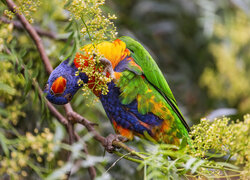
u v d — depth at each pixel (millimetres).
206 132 2680
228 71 7078
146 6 7293
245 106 6551
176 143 3721
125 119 3625
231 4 7418
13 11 3135
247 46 7660
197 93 7184
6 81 3320
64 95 3375
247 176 2514
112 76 3188
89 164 3031
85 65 3260
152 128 3637
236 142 2588
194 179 2830
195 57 7484
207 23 7113
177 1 7465
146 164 2611
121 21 6215
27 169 3537
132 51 3637
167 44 7234
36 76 3529
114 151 3338
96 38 2873
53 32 4441
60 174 2617
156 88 3709
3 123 3250
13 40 3393
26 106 4086
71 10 2818
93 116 4457
